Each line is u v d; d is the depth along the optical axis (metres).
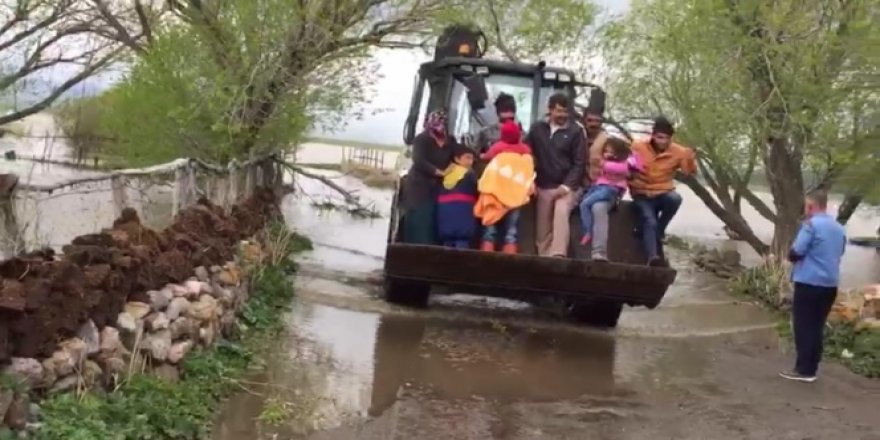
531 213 11.38
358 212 24.70
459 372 9.16
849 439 7.80
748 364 10.55
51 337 5.73
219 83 15.12
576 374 9.51
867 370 10.45
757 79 16.38
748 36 15.75
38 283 5.54
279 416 7.20
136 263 7.04
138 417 6.09
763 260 18.38
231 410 7.30
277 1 15.02
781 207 17.28
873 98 15.21
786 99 15.80
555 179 11.23
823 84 15.42
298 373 8.55
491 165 11.05
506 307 12.71
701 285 17.06
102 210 7.31
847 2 14.93
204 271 8.84
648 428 7.78
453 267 10.91
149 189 8.62
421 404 7.97
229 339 9.22
